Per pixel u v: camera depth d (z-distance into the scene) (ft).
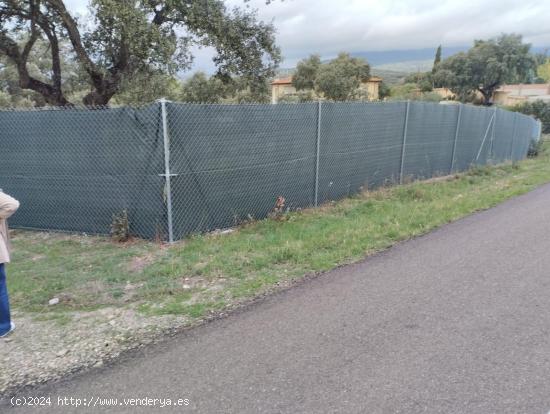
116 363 10.52
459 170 43.50
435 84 213.46
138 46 33.40
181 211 20.17
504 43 185.57
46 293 14.96
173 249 19.08
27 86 40.91
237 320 12.63
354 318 12.62
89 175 20.95
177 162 19.60
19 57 39.91
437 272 16.37
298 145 25.29
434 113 37.47
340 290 14.73
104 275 16.40
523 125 62.23
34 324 12.77
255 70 46.19
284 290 14.82
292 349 10.96
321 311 13.12
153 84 44.06
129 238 20.72
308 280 15.70
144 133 19.44
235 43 42.93
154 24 35.09
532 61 184.55
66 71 53.42
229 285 15.33
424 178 38.09
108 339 11.71
